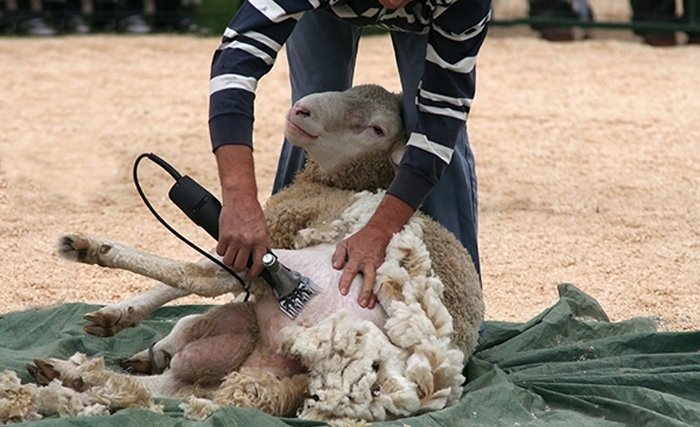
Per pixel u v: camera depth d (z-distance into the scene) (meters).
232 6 38.41
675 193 20.20
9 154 21.12
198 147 22.20
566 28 35.81
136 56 31.83
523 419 9.27
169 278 9.50
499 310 13.85
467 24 9.52
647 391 9.65
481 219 18.28
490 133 24.27
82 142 22.30
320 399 8.88
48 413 8.62
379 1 9.35
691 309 13.98
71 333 11.32
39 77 28.45
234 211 8.89
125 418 8.30
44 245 16.06
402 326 9.18
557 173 21.36
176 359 9.64
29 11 34.69
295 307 9.30
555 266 15.80
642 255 16.48
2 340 11.59
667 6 35.28
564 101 27.66
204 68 30.55
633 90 29.17
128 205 18.41
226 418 8.38
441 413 8.85
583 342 11.64
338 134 10.45
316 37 11.27
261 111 25.30
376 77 28.45
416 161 9.66
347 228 10.10
